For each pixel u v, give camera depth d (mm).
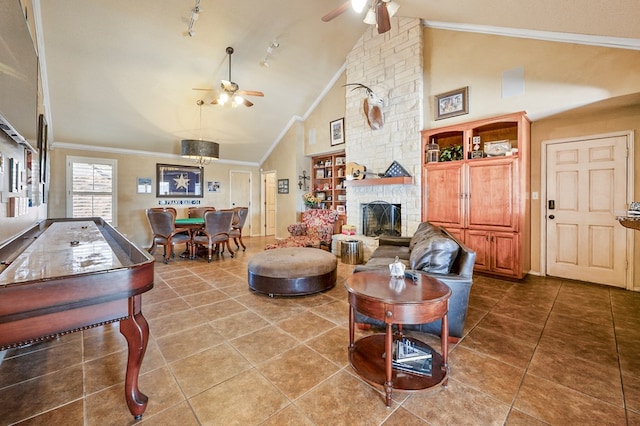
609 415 1431
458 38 4250
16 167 2100
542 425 1369
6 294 1026
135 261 1491
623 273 3467
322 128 6840
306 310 2828
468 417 1427
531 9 2871
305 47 5281
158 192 6738
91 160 5910
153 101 5387
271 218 8688
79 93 4770
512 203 3727
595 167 3637
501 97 3873
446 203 4301
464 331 2367
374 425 1376
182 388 1650
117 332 2404
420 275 2023
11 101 1684
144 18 3965
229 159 7914
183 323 2533
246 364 1899
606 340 2201
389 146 4961
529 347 2109
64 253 1721
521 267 3719
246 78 5562
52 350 2088
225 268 4543
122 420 1406
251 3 4141
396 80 4848
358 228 5480
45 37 3828
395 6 2881
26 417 1422
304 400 1554
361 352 1930
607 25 2715
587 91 3252
